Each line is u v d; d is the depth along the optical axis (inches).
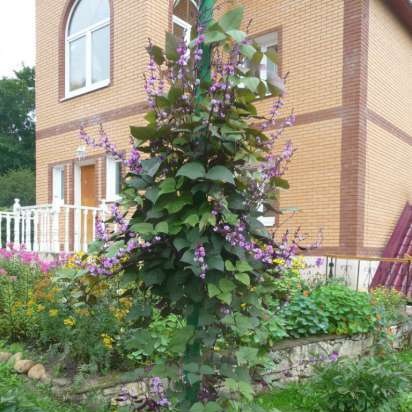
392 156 339.9
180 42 83.3
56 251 283.4
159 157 84.0
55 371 138.3
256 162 83.4
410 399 146.1
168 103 83.7
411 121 374.3
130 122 331.0
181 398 85.1
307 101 319.6
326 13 313.4
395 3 326.3
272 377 163.8
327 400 145.0
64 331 149.0
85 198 382.0
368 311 204.2
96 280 93.3
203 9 90.9
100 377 136.3
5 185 975.0
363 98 299.3
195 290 82.1
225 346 98.3
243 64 85.6
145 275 83.4
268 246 88.8
